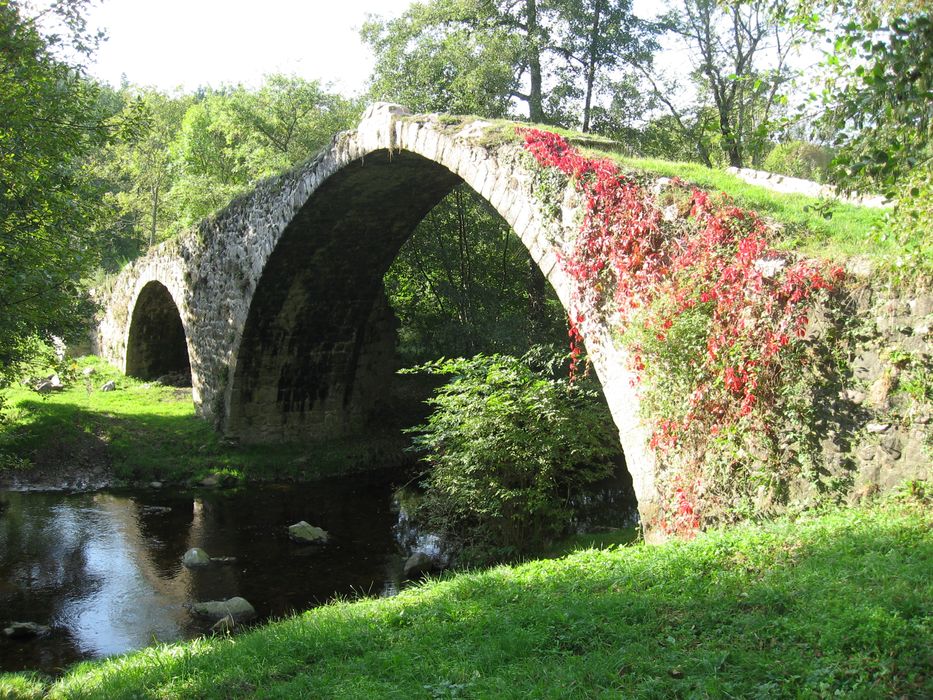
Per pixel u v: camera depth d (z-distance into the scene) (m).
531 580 6.62
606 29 21.06
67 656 8.77
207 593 10.88
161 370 27.12
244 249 17.81
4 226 9.73
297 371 19.41
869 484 6.19
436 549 12.35
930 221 5.45
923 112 5.01
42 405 18.97
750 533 6.26
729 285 7.35
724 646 4.41
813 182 9.44
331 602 10.34
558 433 11.14
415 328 24.05
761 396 6.99
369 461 19.05
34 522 14.15
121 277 26.91
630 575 5.95
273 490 16.89
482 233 24.20
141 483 16.92
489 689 4.50
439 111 22.70
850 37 5.41
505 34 21.47
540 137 10.20
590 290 9.23
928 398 5.83
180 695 5.44
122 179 41.94
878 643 4.04
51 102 10.42
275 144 30.92
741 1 6.73
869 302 6.30
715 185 8.40
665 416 8.01
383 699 4.67
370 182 14.96
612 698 4.08
